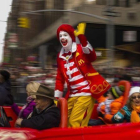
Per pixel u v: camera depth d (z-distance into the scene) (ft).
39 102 12.19
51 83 30.30
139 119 13.76
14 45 43.29
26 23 46.78
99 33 67.26
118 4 67.72
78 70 13.75
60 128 11.36
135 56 68.85
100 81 13.87
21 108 16.56
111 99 16.22
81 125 13.69
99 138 11.50
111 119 14.75
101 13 66.08
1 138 10.70
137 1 69.46
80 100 13.62
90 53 13.41
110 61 43.68
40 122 11.71
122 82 16.03
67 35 13.83
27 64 42.45
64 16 69.26
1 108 12.92
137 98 14.12
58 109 12.22
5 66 33.81
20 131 11.10
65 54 14.10
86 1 65.98
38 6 68.39
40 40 70.90
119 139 11.65
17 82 28.58
